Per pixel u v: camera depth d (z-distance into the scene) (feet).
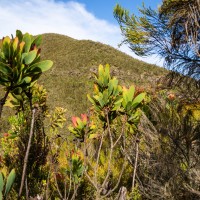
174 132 8.87
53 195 6.69
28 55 3.69
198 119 9.78
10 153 8.04
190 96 11.31
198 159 8.52
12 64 3.65
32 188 5.84
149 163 8.58
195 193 7.96
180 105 10.69
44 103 12.29
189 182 8.48
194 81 11.91
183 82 12.22
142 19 13.51
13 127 7.84
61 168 6.68
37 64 3.73
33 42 3.89
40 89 12.16
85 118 7.20
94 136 7.19
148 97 10.12
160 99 9.80
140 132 8.48
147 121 8.63
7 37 3.64
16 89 3.66
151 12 13.29
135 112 7.06
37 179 6.07
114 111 6.72
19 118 7.23
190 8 11.13
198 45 11.64
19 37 3.78
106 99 6.56
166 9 12.17
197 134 8.87
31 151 5.79
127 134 9.06
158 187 8.09
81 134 7.15
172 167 8.46
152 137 8.61
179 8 11.63
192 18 11.36
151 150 8.61
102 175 8.50
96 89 6.84
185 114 10.18
